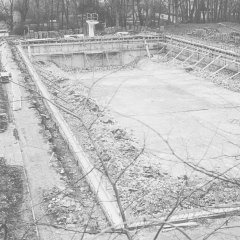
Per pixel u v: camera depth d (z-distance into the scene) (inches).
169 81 2219.5
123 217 245.6
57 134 1315.2
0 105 1498.5
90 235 740.0
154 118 1616.6
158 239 707.4
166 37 2893.7
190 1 3870.6
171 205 858.8
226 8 3545.8
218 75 2253.9
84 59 2719.0
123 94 1971.0
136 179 1037.2
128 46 2819.9
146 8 3415.4
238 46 2610.7
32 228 737.0
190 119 1599.4
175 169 1128.8
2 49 2518.5
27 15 3319.4
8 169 1021.2
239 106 1756.9
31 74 1939.0
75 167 1090.7
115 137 1373.0
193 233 730.2
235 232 724.0
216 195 879.7
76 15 3314.5
